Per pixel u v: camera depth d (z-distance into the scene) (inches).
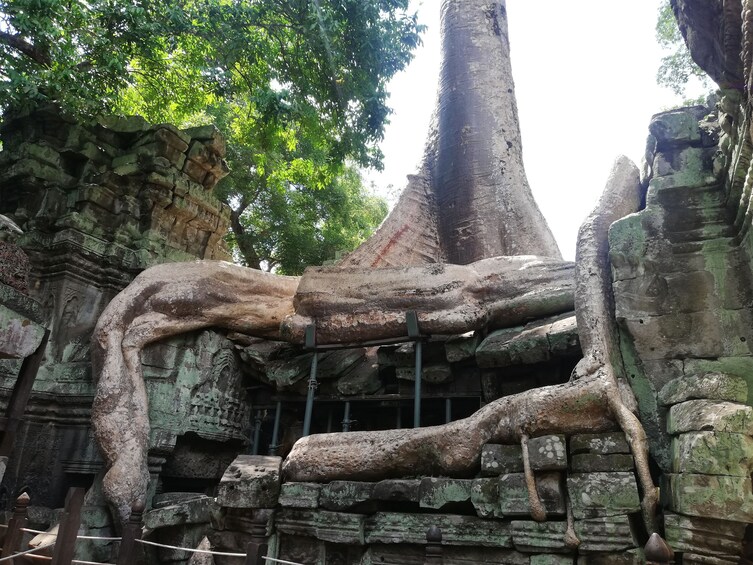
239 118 719.1
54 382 360.2
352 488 225.6
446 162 484.1
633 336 227.1
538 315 296.0
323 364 326.6
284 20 509.4
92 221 417.1
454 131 491.2
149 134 457.4
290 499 235.3
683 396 195.9
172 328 337.1
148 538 265.7
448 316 285.9
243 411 372.5
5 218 265.7
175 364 339.6
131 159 445.7
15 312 220.1
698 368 213.2
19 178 428.8
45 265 399.2
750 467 162.9
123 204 438.0
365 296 307.3
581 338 229.8
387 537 216.5
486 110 492.1
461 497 208.1
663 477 192.7
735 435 165.6
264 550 162.9
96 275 410.0
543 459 193.9
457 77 514.0
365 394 308.3
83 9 397.4
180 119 610.2
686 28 195.2
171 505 281.4
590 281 237.9
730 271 219.8
